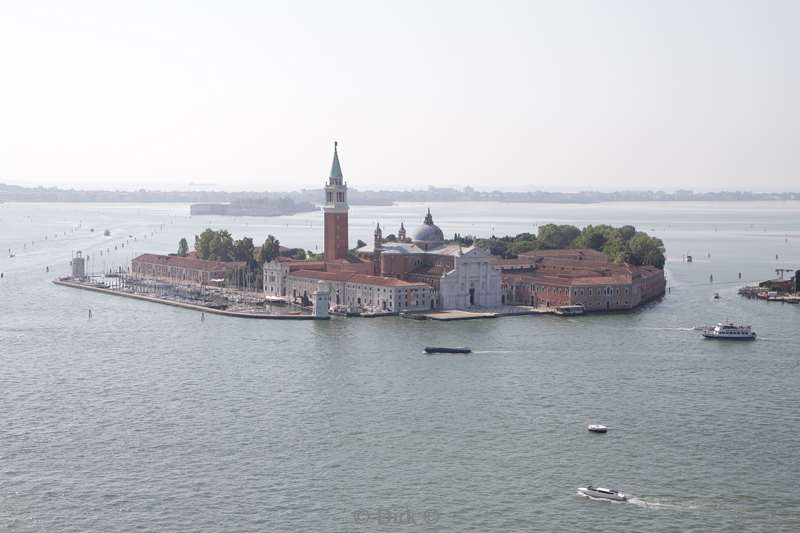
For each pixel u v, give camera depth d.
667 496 192.25
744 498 191.25
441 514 183.12
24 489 193.88
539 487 196.75
